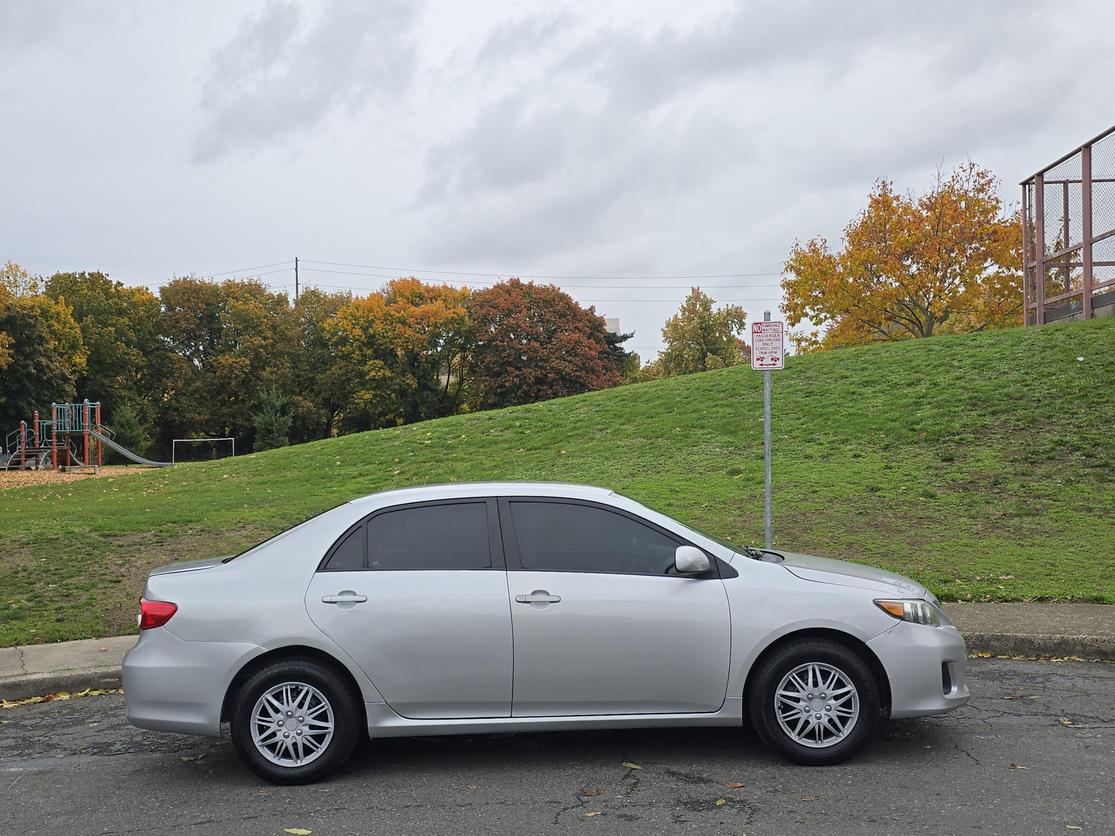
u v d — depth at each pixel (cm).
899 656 552
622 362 8275
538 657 550
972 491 1447
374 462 2398
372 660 547
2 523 1659
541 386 7038
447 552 570
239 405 6856
